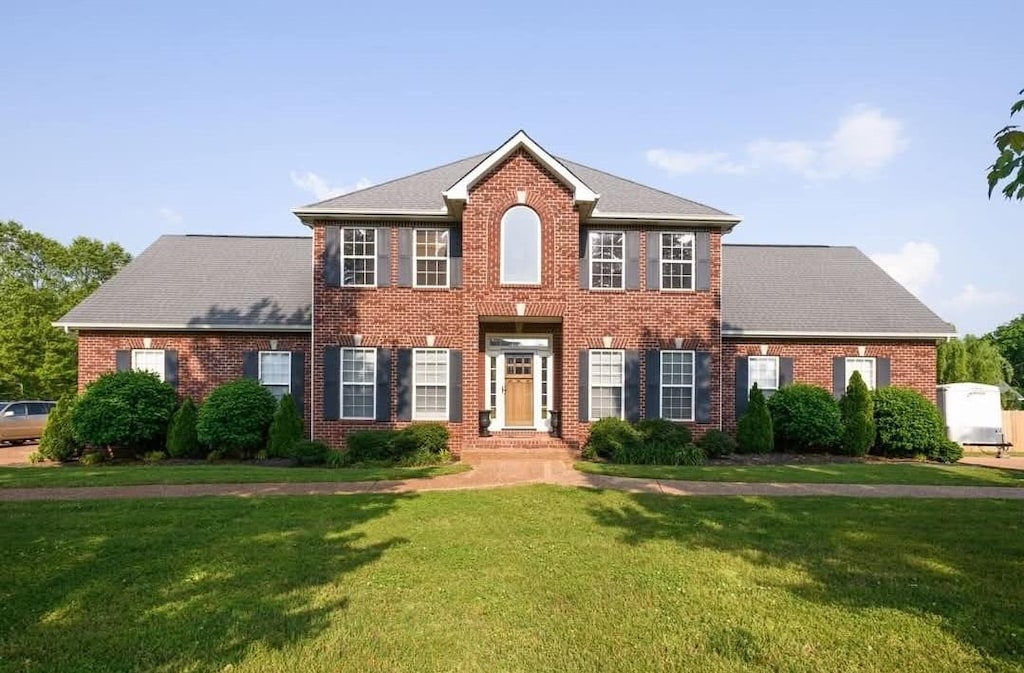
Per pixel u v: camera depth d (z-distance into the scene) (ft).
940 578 22.25
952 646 16.72
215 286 69.82
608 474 44.21
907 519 30.96
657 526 29.45
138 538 26.96
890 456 60.95
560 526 29.35
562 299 57.47
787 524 29.89
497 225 57.57
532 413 63.05
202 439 55.67
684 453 52.13
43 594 20.45
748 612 19.01
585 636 17.25
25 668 15.51
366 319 60.54
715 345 60.95
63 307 136.56
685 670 15.35
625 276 60.70
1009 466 54.80
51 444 56.54
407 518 30.76
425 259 61.11
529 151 57.31
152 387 57.93
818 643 16.88
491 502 34.47
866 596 20.39
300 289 69.97
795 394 60.49
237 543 26.23
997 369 111.04
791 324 67.00
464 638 17.10
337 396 60.18
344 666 15.47
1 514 31.50
